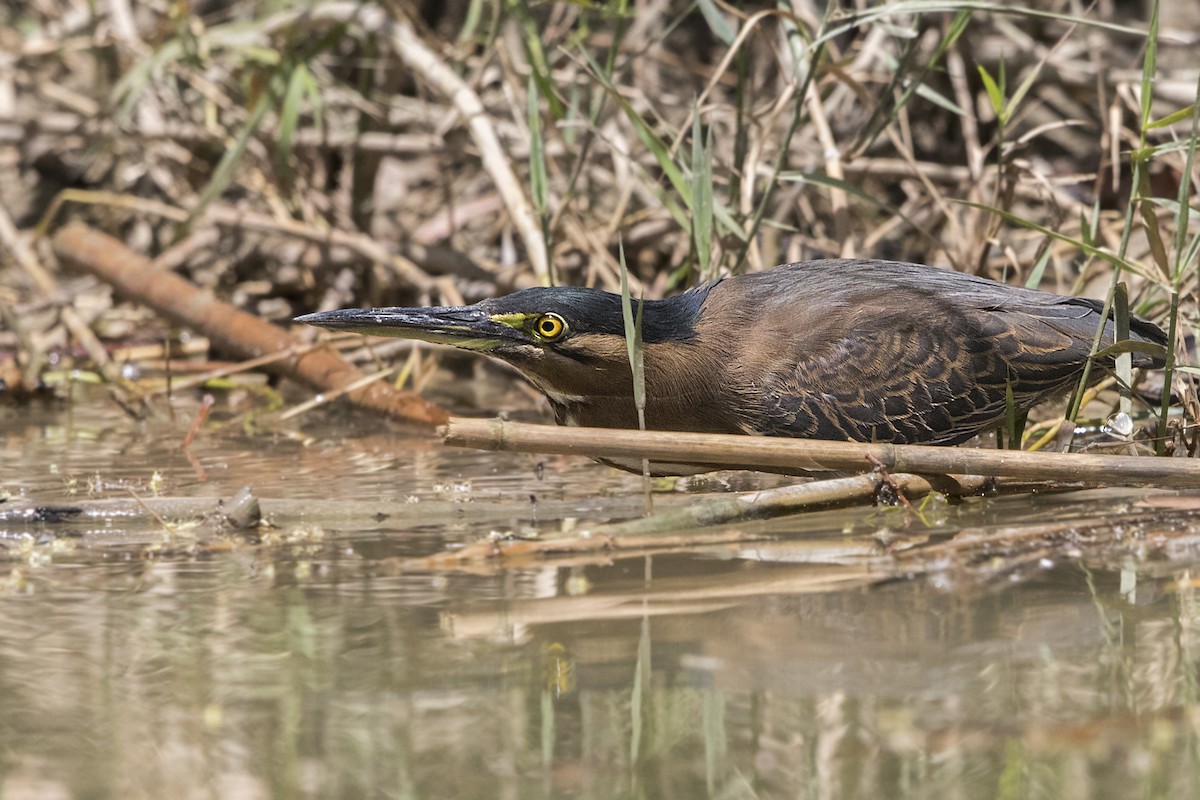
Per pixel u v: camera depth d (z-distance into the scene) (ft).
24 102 62.49
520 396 45.55
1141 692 19.77
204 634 22.68
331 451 38.45
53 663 21.52
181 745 18.67
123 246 52.80
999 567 25.14
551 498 31.91
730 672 20.76
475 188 57.82
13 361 47.60
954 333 32.94
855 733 18.83
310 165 57.26
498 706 19.80
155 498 30.53
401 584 25.11
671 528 27.81
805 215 50.67
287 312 53.52
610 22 60.08
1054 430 35.19
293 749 18.52
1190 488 29.68
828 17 38.83
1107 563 25.41
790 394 33.04
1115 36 57.88
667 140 53.06
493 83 55.93
